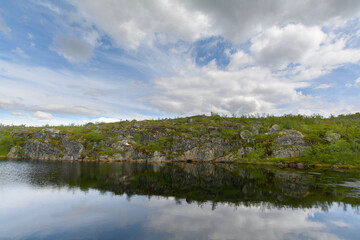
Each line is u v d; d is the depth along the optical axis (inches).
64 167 4293.8
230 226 1176.2
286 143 6358.3
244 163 6250.0
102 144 7741.1
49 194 1902.1
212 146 7564.0
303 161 5334.6
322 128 7347.4
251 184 2464.3
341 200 1712.6
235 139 7785.4
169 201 1708.9
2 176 2888.8
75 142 7234.3
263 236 1043.3
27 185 2279.8
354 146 5383.9
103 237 1024.2
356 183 2475.4
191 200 1738.4
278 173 3553.2
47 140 7367.1
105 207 1530.5
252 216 1343.5
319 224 1210.0
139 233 1074.7
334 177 2999.5
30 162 5383.9
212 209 1492.4
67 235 1048.2
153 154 7367.1
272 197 1827.0
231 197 1834.4
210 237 1027.9
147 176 3203.7
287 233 1083.9
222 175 3346.5
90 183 2479.1
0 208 1478.8
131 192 2028.8
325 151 5369.1
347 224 1210.0
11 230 1106.7
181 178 3006.9
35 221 1239.5
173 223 1218.0
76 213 1390.3
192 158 7455.7
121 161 6879.9
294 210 1466.5
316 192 1996.8
